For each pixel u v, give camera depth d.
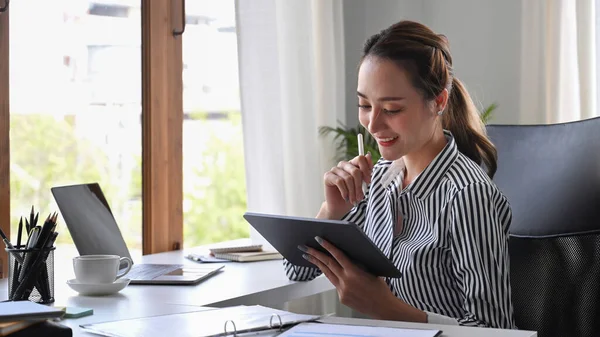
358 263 1.46
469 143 1.73
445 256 1.59
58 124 2.46
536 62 3.05
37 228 1.62
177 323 1.35
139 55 2.69
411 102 1.59
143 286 1.83
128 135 2.66
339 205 1.84
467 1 3.27
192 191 2.88
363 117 1.65
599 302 1.70
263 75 2.77
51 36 2.42
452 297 1.59
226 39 2.97
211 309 1.50
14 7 2.31
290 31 2.93
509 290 1.50
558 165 1.79
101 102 2.58
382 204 1.77
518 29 3.17
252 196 2.75
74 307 1.54
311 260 1.55
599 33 2.86
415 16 3.38
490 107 3.07
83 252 1.94
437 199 1.60
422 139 1.62
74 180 2.51
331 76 3.17
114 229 2.15
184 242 2.86
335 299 3.15
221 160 2.98
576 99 2.97
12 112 2.31
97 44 2.57
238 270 2.09
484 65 3.24
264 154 2.77
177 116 2.79
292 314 1.43
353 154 3.16
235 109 3.02
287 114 2.93
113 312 1.50
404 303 1.48
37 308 1.23
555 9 2.97
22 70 2.34
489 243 1.50
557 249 1.75
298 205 2.94
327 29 3.15
